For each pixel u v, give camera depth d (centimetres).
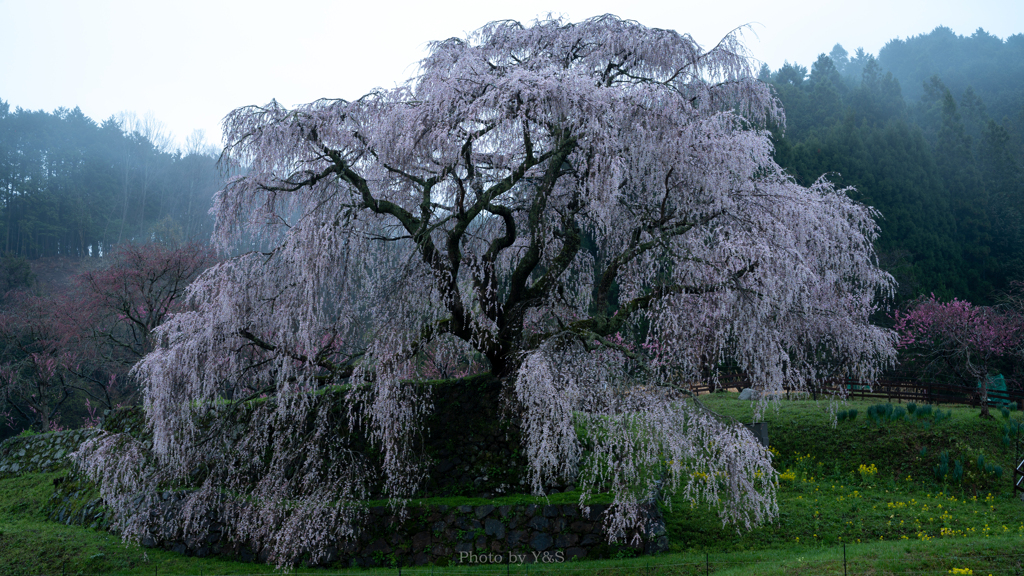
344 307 1052
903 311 2930
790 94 6481
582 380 926
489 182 1170
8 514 1529
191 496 1059
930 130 6775
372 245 1112
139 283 2477
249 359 1080
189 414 1012
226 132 1010
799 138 5612
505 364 1139
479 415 1213
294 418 1052
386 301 1062
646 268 1175
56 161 6175
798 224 992
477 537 1011
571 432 846
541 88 875
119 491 1043
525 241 1316
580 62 1105
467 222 1034
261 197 1068
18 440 1895
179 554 1138
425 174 1114
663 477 1128
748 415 1786
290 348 982
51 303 3006
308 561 1030
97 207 5884
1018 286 3778
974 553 786
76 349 2705
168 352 970
